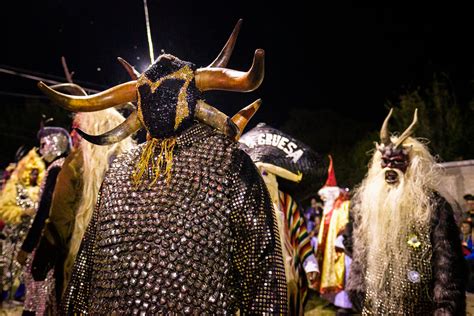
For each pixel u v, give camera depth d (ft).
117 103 6.38
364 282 11.22
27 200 18.93
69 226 9.85
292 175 10.21
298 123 66.33
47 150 13.52
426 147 11.94
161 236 5.54
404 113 46.24
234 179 5.85
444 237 10.37
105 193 6.10
